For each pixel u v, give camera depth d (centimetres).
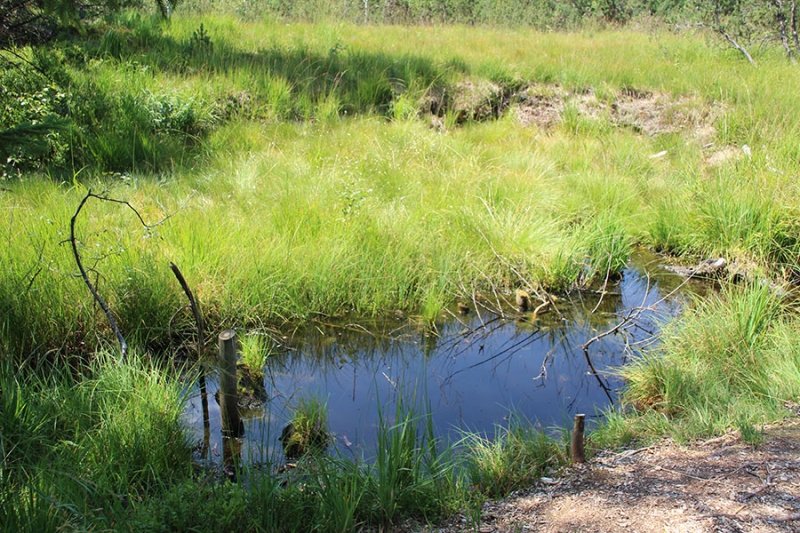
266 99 1144
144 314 588
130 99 1009
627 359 612
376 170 919
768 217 777
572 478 393
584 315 706
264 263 676
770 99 1172
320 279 679
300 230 745
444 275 720
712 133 1138
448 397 554
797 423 434
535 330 674
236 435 484
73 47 1135
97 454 409
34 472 382
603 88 1263
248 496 364
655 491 364
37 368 511
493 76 1293
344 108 1191
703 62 1448
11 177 810
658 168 1027
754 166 888
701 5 1770
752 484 362
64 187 812
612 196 922
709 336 561
